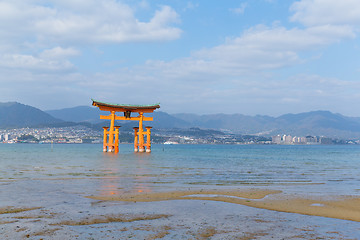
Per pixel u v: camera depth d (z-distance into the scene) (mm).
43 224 11594
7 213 13328
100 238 10062
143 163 52469
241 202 16672
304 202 16797
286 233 10883
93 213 13531
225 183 25562
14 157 73875
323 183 26031
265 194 19453
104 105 94938
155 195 18641
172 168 41531
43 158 69062
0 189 20484
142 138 104250
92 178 28203
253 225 11906
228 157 83562
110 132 102000
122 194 18906
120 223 11945
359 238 10383
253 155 101688
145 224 11844
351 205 16062
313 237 10461
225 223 12148
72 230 10891
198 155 95625
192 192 19984
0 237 10008
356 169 42688
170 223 12039
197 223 12094
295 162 61531
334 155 108875
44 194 18516
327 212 14391
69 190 20328
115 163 51906
